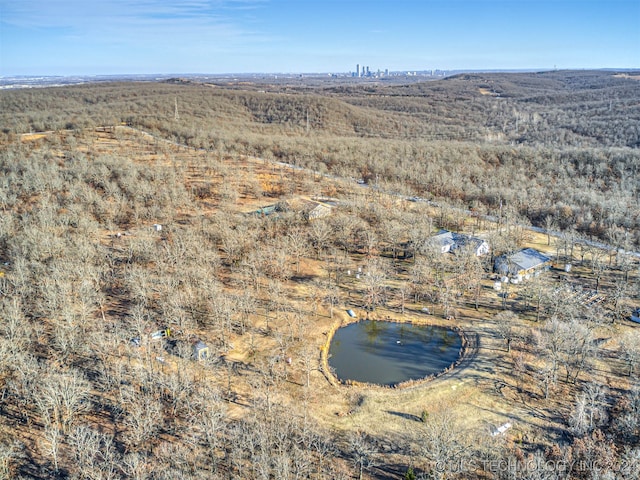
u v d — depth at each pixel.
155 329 73.44
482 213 130.62
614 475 45.50
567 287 86.88
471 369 68.50
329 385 65.81
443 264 95.38
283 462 46.59
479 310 85.69
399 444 54.56
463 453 49.53
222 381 64.56
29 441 52.78
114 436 53.88
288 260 99.88
